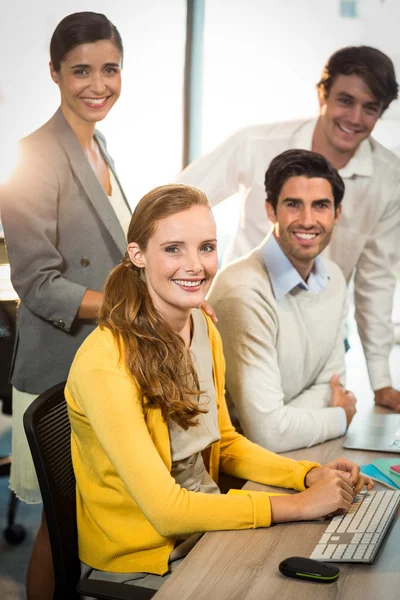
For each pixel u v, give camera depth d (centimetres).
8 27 229
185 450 149
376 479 161
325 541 129
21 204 219
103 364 138
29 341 225
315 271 216
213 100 252
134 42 243
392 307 265
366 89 253
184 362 147
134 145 244
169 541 138
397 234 263
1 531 264
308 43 252
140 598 120
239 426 221
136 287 145
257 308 198
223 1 249
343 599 111
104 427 134
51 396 150
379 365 266
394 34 251
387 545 130
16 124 227
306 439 187
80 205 228
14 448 237
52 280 218
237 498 137
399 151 257
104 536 144
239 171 259
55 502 142
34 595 207
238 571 119
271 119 257
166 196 142
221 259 260
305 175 206
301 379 213
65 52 228
